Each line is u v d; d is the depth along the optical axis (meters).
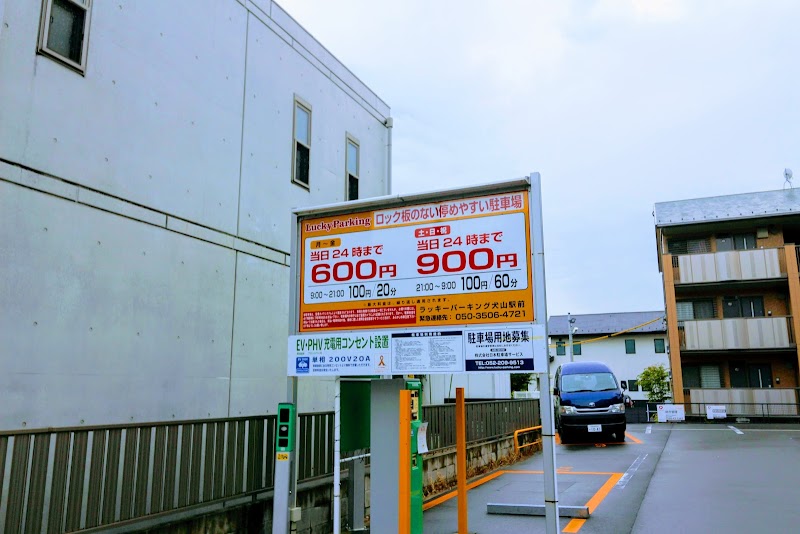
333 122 10.66
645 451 14.71
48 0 5.88
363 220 5.76
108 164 6.38
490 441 12.35
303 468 6.77
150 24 7.05
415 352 5.29
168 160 7.15
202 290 7.48
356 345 5.54
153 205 6.89
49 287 5.65
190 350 7.21
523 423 14.99
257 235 8.53
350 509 7.09
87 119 6.18
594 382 17.83
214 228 7.77
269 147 8.94
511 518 7.74
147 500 5.14
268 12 9.17
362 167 11.50
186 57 7.55
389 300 5.52
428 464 9.39
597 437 17.91
